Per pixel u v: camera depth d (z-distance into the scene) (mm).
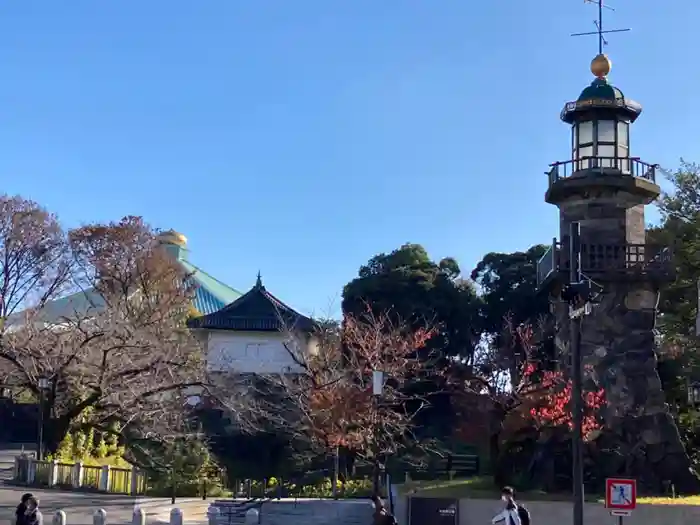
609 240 30922
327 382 41406
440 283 59312
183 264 76688
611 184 30609
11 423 55938
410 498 24219
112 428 43656
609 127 31625
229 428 50250
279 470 48281
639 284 30656
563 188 31250
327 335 47219
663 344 40062
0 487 33312
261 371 55219
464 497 26922
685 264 39969
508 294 60500
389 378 44219
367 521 28172
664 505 24391
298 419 46000
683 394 37969
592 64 32188
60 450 39000
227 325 56688
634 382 30172
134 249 59438
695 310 39031
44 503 29172
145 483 34625
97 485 33875
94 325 39781
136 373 39938
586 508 24625
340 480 41312
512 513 18531
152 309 48281
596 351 30391
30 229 56062
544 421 29938
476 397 44562
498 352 47688
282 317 54438
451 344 58844
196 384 42031
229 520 27547
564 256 30328
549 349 44875
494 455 32781
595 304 30422
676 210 42125
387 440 40250
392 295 57781
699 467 33250
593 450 29625
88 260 58438
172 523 23797
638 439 29641
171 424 42469
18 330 41719
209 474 41312
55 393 39844
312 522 28062
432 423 53406
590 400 29594
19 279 55469
